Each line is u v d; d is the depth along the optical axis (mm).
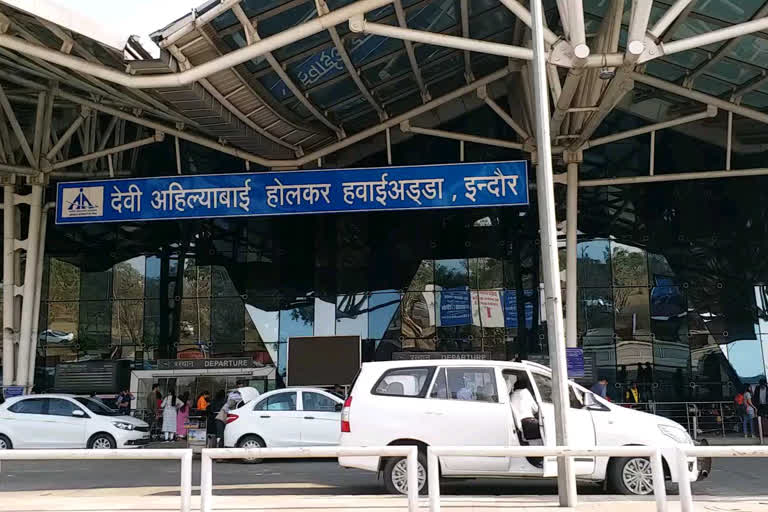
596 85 19297
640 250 27984
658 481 6777
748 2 19172
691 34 21469
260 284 29766
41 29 18031
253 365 27844
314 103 23781
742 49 21641
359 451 6953
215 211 22438
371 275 29359
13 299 26422
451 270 28922
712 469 14656
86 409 19641
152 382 27625
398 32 16938
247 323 29562
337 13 16703
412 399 10398
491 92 28859
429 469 6875
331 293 29422
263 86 21344
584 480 10828
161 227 30531
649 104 28391
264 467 16734
